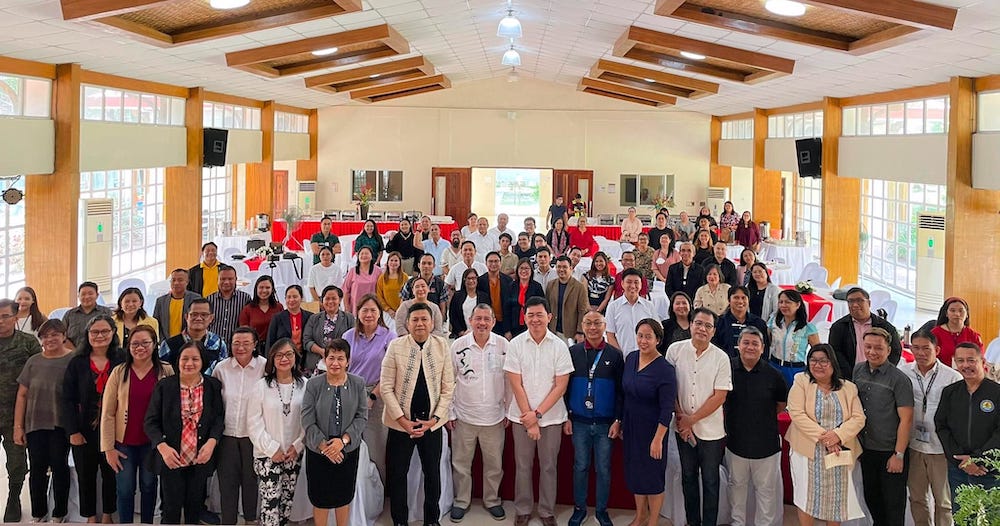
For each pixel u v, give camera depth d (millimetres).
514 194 29328
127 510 4605
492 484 5105
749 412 4637
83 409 4676
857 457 4477
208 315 5074
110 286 11328
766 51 9805
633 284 6500
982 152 9141
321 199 20391
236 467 4566
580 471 4910
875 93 11906
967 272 9453
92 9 6387
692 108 19234
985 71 8828
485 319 4930
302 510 4895
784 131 16094
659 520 5129
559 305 6809
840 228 13484
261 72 11602
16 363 4941
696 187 20250
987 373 5758
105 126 10414
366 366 5254
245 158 16047
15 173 8508
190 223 13398
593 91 18922
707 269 7449
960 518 2740
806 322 5445
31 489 4836
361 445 4871
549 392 4844
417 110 20250
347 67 13844
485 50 14766
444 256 9656
